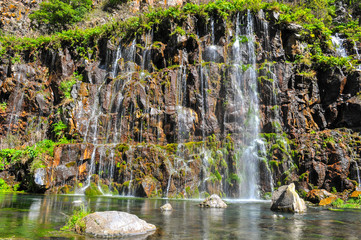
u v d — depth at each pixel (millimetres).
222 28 24828
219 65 22734
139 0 40656
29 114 26281
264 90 21562
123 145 19766
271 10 24750
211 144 19953
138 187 17922
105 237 6492
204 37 24750
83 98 23891
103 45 27875
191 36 24375
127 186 18391
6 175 21297
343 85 21703
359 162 18156
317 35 25438
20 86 27281
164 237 6613
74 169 19281
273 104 21219
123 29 27656
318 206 14039
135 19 28328
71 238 6305
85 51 27906
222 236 6848
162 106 22078
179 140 20781
